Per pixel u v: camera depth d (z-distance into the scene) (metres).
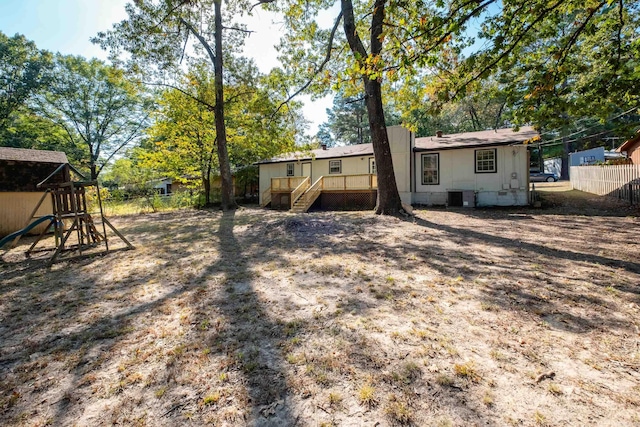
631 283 3.98
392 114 40.53
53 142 28.05
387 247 6.65
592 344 2.63
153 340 2.97
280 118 16.39
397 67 4.66
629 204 11.58
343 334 2.95
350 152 18.98
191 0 13.74
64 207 7.86
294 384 2.23
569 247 6.02
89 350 2.82
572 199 14.15
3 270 5.86
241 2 15.31
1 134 25.78
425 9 5.21
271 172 22.69
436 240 7.18
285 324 3.21
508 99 6.55
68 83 27.41
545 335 2.81
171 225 11.95
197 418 1.92
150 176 26.64
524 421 1.80
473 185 14.67
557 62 5.78
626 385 2.11
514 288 3.97
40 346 2.93
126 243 7.63
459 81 6.56
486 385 2.14
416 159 16.08
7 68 25.61
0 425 1.91
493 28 5.30
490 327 2.99
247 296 4.06
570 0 5.09
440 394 2.07
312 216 12.89
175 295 4.20
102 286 4.71
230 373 2.39
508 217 10.58
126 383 2.31
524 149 13.61
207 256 6.46
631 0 6.24
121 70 15.31
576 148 35.66
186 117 18.83
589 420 1.80
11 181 10.88
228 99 18.05
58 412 2.02
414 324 3.10
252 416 1.93
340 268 5.19
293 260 5.87
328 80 6.01
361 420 1.86
